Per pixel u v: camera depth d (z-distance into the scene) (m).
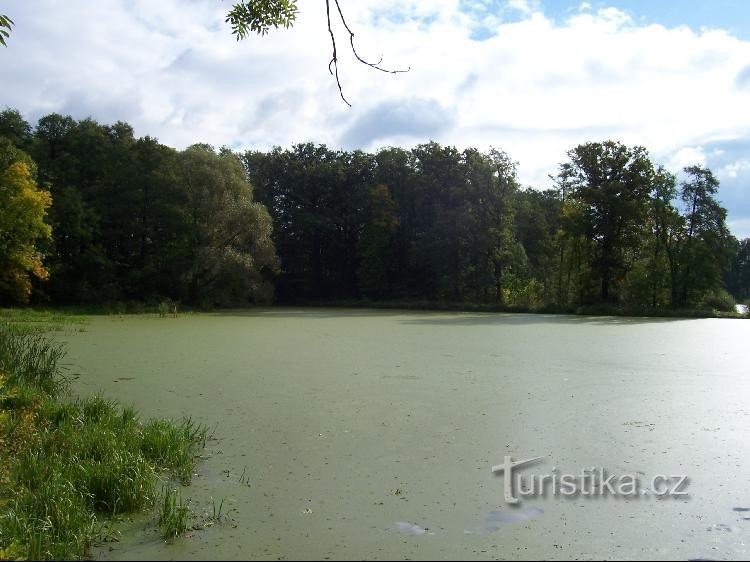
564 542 4.14
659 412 7.74
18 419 6.21
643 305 34.38
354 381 9.86
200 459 5.89
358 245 45.75
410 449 6.19
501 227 39.84
